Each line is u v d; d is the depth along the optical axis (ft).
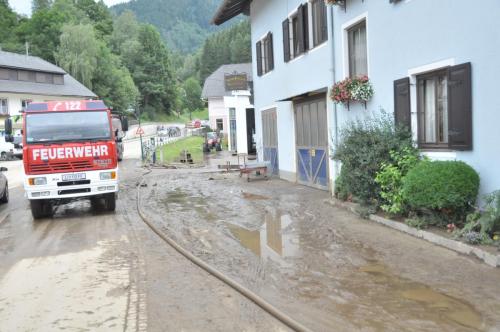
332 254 23.72
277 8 55.26
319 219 32.32
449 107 26.20
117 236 30.99
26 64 199.41
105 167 39.11
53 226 36.37
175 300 18.43
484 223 21.99
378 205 30.89
